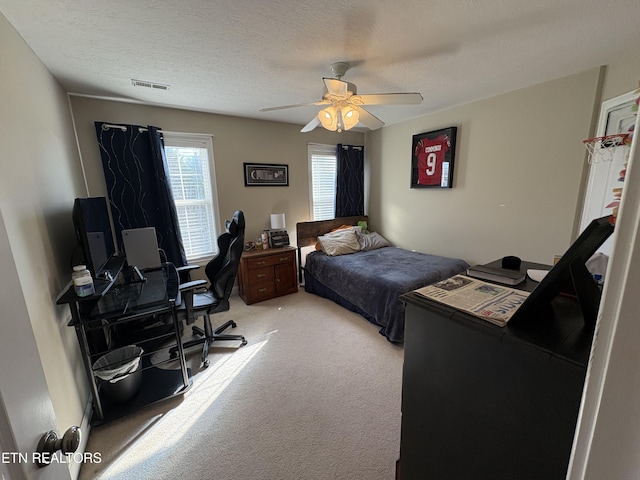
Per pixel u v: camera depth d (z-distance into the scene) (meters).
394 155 4.22
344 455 1.50
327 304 3.49
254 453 1.52
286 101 2.93
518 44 1.85
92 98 2.71
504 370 0.73
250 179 3.74
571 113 2.42
